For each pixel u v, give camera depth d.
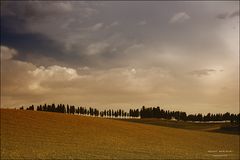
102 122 75.00
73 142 47.53
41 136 50.06
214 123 162.38
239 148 59.31
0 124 56.25
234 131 121.69
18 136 48.12
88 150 40.69
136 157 36.94
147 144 52.16
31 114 71.06
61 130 57.56
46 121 65.06
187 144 57.81
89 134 57.03
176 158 38.25
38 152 37.06
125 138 56.81
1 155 34.06
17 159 32.16
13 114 67.38
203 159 39.22
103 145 46.78
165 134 69.00
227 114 186.25
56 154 36.09
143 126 78.50
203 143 61.91
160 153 42.22
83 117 78.88
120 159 34.91
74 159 33.44
